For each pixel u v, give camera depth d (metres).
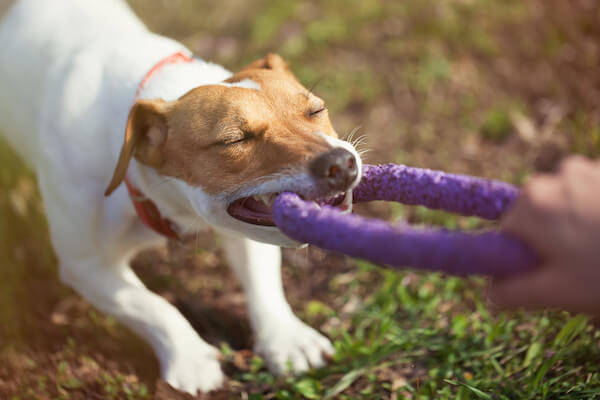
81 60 0.79
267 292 0.82
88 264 0.78
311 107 0.70
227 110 0.68
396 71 1.11
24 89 0.85
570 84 1.06
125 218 0.77
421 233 0.54
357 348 0.79
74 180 0.75
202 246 0.91
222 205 0.69
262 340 0.81
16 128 0.88
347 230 0.56
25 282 0.88
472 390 0.70
